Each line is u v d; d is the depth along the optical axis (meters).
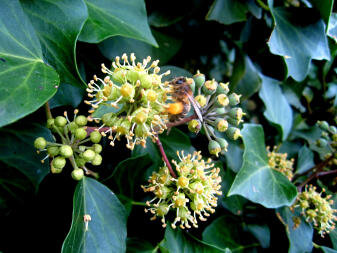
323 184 0.21
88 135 0.12
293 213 0.19
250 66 0.21
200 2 0.19
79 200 0.12
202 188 0.13
